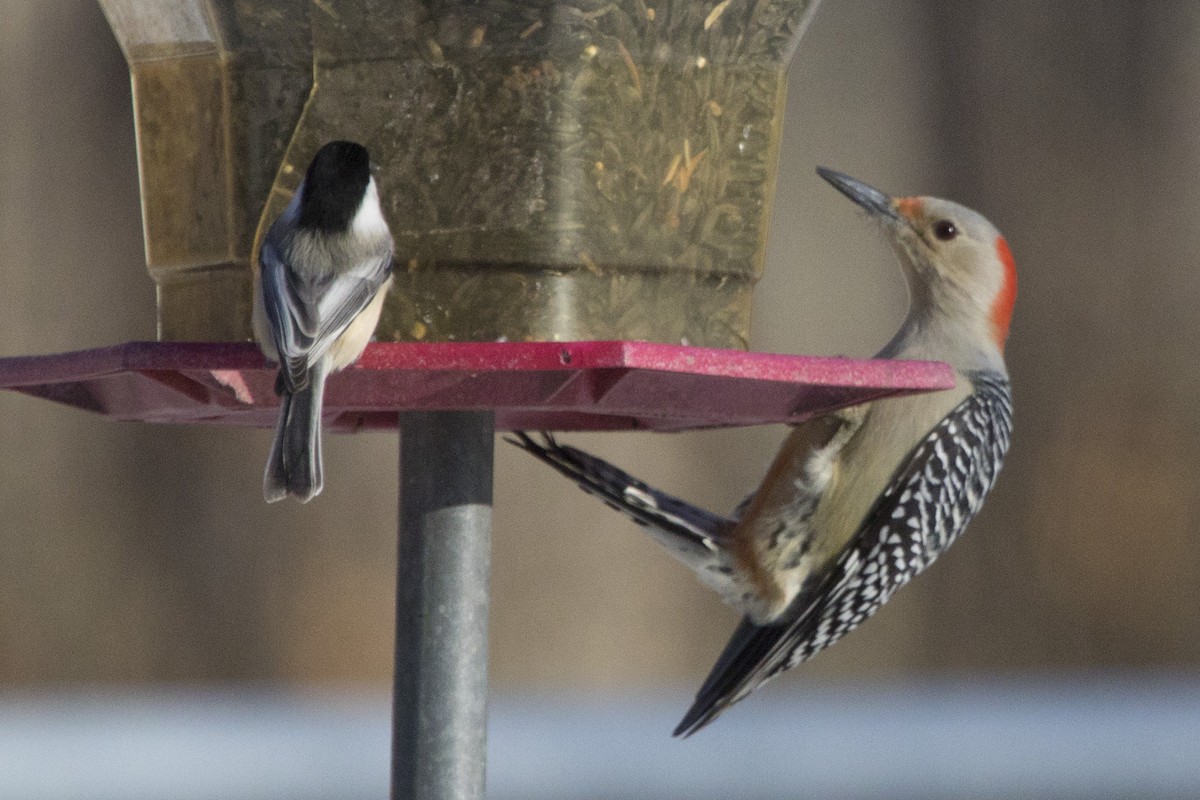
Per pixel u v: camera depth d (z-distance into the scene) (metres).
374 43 7.84
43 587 16.70
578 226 7.89
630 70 7.95
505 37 7.78
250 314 8.11
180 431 17.03
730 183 8.33
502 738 12.56
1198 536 19.09
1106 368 19.80
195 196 8.25
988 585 18.84
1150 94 20.56
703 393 7.67
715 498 18.12
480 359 7.07
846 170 20.08
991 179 20.39
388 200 7.86
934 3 20.45
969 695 16.17
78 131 18.08
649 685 16.94
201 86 8.18
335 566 16.97
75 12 18.19
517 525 17.16
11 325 17.83
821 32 20.19
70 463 16.95
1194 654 18.81
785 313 19.41
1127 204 20.34
